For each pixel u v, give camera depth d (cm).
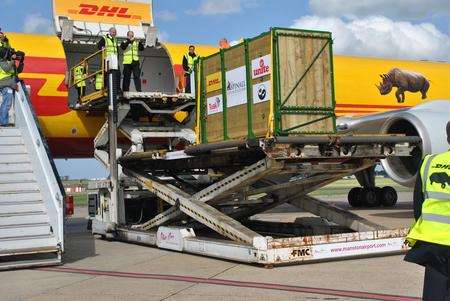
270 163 833
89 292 650
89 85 1460
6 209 905
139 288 662
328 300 581
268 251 759
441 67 2036
